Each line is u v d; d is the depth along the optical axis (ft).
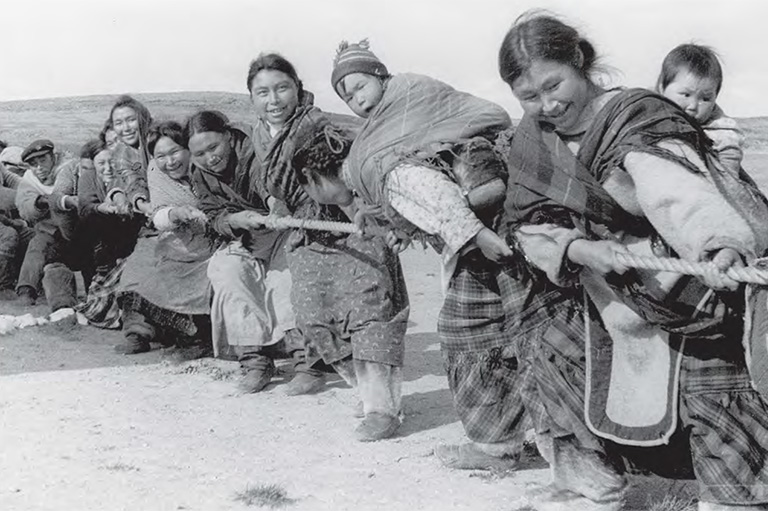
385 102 17.01
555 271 13.00
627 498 15.72
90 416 22.82
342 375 21.30
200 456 19.54
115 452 19.94
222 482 17.93
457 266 16.99
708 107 17.79
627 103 12.44
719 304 12.21
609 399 13.28
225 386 25.61
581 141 12.92
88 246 37.32
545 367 14.19
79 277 46.34
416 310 35.06
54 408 23.61
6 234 41.32
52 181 39.11
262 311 24.95
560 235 12.99
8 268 41.37
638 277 12.49
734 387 12.59
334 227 19.88
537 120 13.43
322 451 19.66
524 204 13.35
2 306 38.47
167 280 28.19
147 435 21.13
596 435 13.56
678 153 12.03
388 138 16.57
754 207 12.06
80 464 19.17
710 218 11.48
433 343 29.94
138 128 32.30
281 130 21.59
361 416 22.00
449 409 22.54
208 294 27.78
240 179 24.85
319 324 21.02
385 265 20.45
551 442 14.78
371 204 17.33
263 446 20.15
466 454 17.98
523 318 14.70
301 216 21.43
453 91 17.01
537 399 15.05
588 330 13.51
